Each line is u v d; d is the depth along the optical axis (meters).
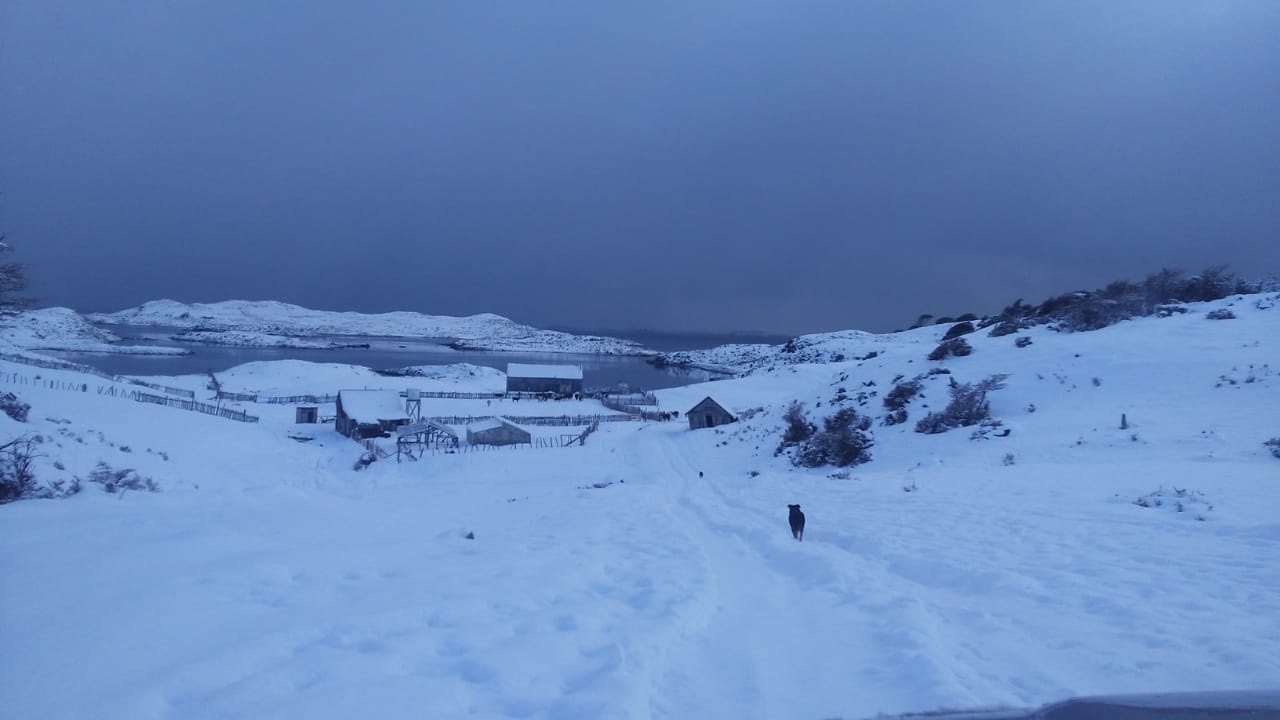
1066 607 7.82
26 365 50.94
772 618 8.04
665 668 6.22
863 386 38.22
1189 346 30.52
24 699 4.68
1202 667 6.04
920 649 6.53
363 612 6.93
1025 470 18.56
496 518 16.69
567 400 76.56
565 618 7.17
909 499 15.74
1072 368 30.94
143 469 24.38
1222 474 15.41
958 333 59.88
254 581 7.91
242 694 4.89
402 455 41.91
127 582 7.58
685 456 38.38
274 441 42.84
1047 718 5.22
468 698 5.18
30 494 15.48
